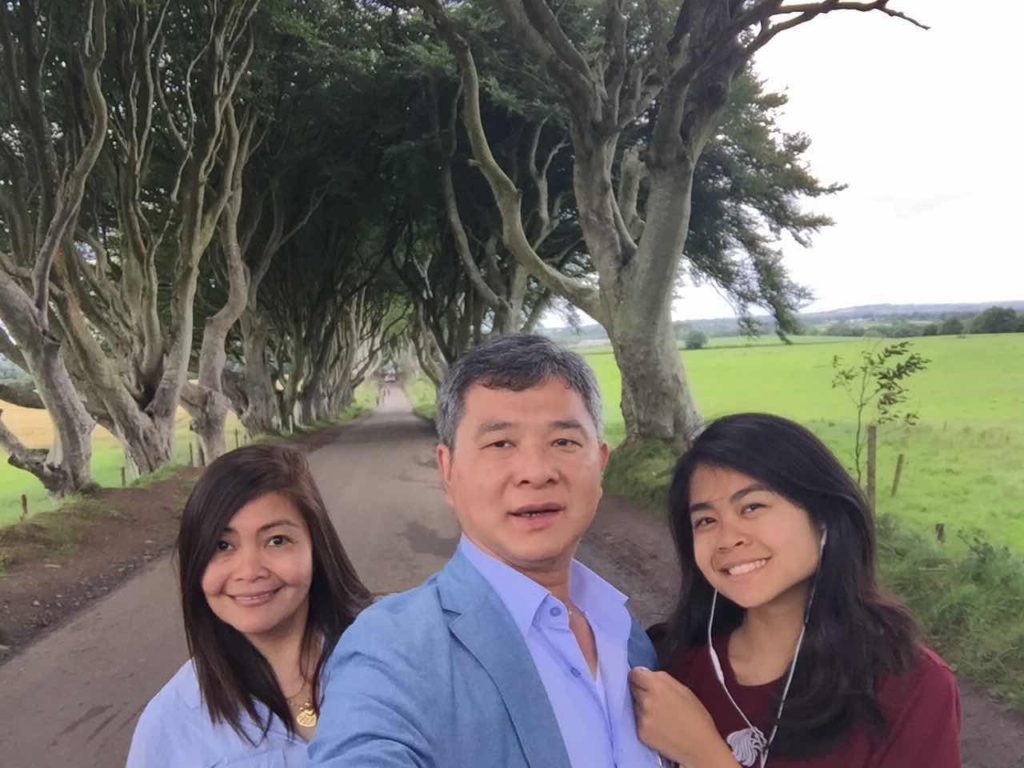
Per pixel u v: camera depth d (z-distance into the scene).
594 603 1.79
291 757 1.91
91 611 7.28
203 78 16.62
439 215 24.27
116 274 21.27
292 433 30.83
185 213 16.75
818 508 1.74
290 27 16.78
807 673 1.71
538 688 1.44
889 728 1.61
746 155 21.16
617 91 12.27
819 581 1.74
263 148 21.47
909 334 28.50
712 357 36.97
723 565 1.80
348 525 11.61
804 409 18.11
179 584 2.02
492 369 1.64
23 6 12.26
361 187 24.11
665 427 13.16
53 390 12.53
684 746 1.58
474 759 1.34
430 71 18.20
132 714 4.92
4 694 5.28
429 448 24.28
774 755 1.69
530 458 1.57
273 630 2.00
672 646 2.05
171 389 17.05
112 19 14.32
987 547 6.27
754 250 23.25
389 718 1.32
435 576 1.67
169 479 15.02
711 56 10.19
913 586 6.02
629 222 15.05
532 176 19.61
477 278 21.28
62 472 12.81
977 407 16.44
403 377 102.50
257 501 1.96
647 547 8.71
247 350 28.77
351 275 33.41
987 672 4.77
